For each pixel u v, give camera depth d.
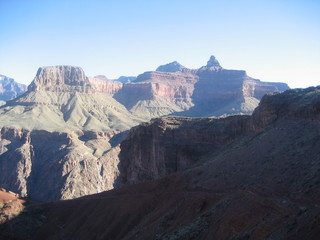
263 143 71.31
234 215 46.53
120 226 74.62
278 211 42.56
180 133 112.81
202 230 49.94
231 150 84.50
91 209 84.00
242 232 42.72
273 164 57.72
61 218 84.88
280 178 51.34
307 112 73.44
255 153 68.06
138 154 128.00
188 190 69.56
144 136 126.88
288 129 72.00
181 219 58.78
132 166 131.62
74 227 80.88
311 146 56.22
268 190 49.41
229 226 45.12
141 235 63.28
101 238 73.50
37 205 89.62
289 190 46.75
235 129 104.06
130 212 76.38
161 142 113.94
